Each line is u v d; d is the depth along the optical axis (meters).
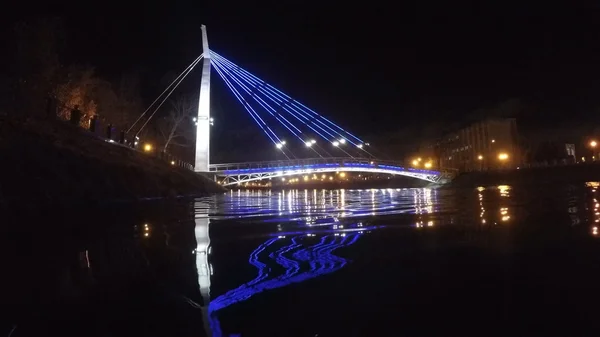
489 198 19.80
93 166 16.66
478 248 5.87
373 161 83.50
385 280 4.29
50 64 40.03
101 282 4.34
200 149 60.19
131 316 3.38
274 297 3.79
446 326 3.11
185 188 30.41
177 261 5.31
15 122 14.24
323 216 11.74
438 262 5.05
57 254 5.74
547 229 7.47
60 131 17.84
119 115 54.09
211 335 2.99
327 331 3.04
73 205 12.67
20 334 3.01
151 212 12.86
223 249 6.17
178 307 3.54
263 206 17.66
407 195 32.34
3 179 10.80
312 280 4.34
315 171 76.25
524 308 3.43
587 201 14.63
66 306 3.60
